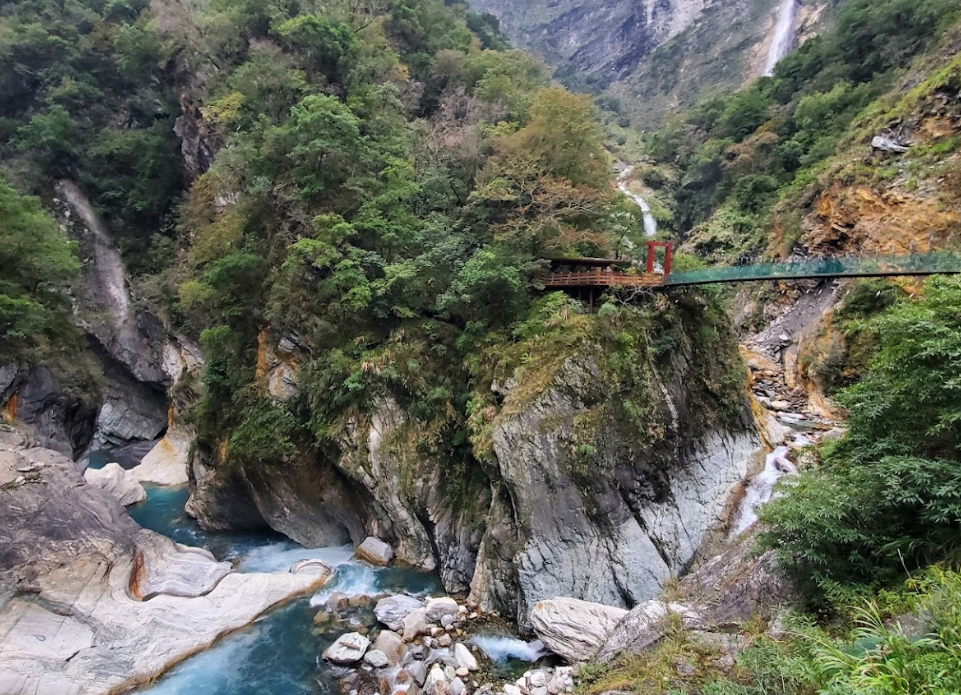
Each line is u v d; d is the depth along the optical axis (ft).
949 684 17.28
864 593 27.66
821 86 159.74
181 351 123.13
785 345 107.14
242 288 83.35
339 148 78.74
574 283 67.92
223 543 78.28
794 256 115.85
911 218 92.53
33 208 87.56
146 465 117.80
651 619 39.32
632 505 56.90
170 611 53.42
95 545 55.21
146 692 45.78
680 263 82.84
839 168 112.37
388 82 101.96
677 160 208.44
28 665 44.32
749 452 67.92
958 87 96.78
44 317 83.46
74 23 148.56
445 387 68.33
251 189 82.38
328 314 74.59
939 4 135.03
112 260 136.87
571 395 56.90
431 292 73.56
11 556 49.67
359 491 69.87
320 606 58.03
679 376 65.26
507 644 50.44
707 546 58.90
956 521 26.53
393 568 65.82
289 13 117.91
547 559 53.31
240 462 76.64
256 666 48.83
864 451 32.01
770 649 25.67
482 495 63.93
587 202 77.92
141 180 139.74
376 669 47.29
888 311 36.50
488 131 92.27
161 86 138.51
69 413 90.38
